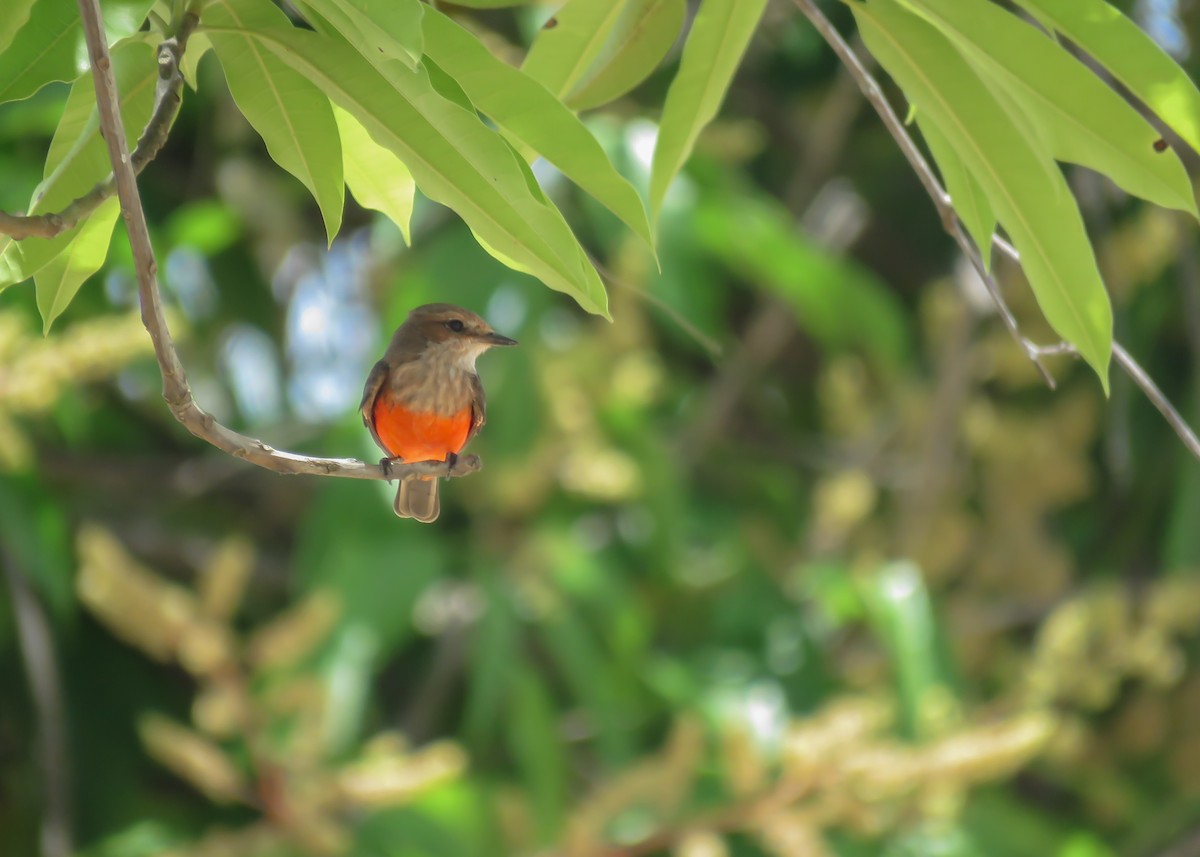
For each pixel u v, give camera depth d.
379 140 4.64
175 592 9.84
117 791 14.66
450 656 14.15
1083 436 14.69
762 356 16.08
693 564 15.22
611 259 13.54
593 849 10.24
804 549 15.15
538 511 13.93
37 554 12.45
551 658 15.17
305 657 12.31
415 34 4.00
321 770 10.05
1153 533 16.39
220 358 15.54
